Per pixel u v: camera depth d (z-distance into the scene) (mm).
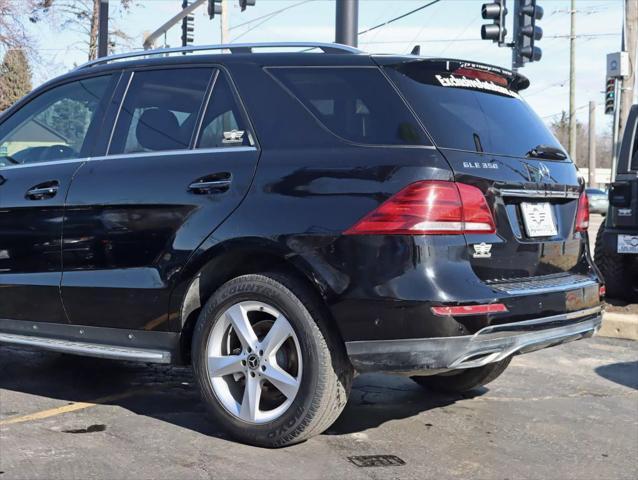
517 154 4234
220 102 4395
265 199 3988
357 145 3941
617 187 8055
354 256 3736
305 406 3842
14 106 5254
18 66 27281
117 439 4160
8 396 5008
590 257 4727
